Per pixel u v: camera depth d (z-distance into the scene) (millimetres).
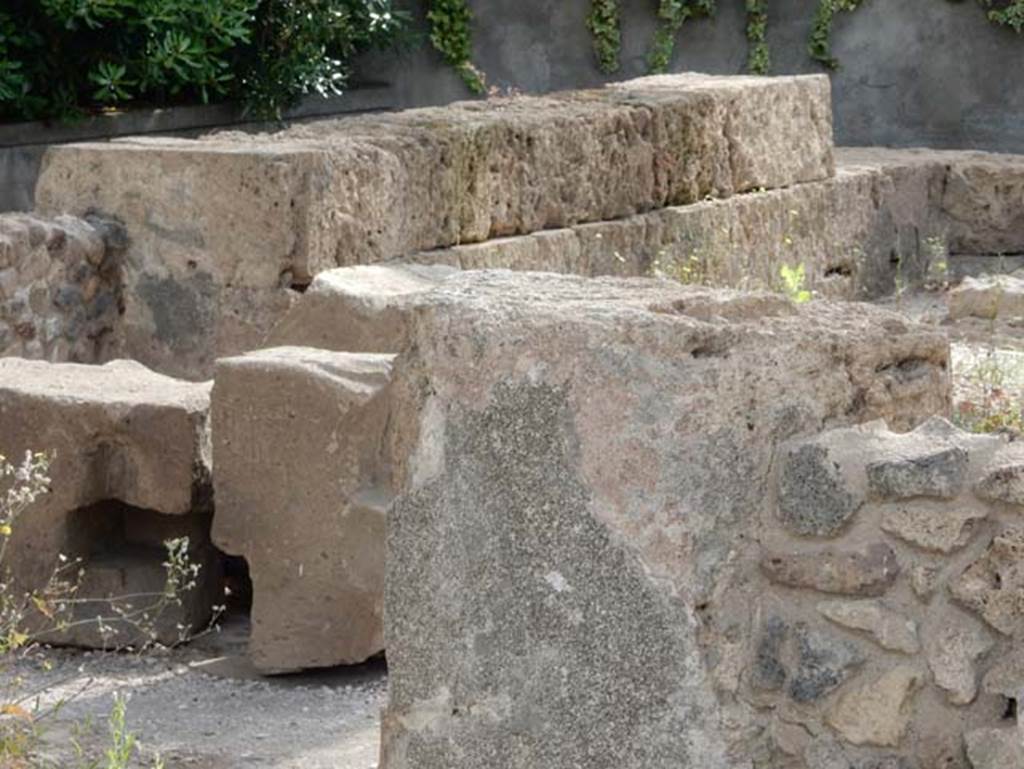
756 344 4211
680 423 4172
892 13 17312
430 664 4496
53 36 14578
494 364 4352
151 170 9039
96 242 8953
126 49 14766
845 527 4117
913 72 17328
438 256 9906
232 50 15719
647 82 12836
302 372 6301
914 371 4406
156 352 9109
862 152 15172
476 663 4430
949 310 11844
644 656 4234
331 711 6051
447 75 17547
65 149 9211
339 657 6352
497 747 4418
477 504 4398
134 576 6609
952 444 4078
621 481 4227
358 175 9227
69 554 6586
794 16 17484
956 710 4027
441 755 4488
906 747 4074
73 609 6582
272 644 6375
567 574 4301
